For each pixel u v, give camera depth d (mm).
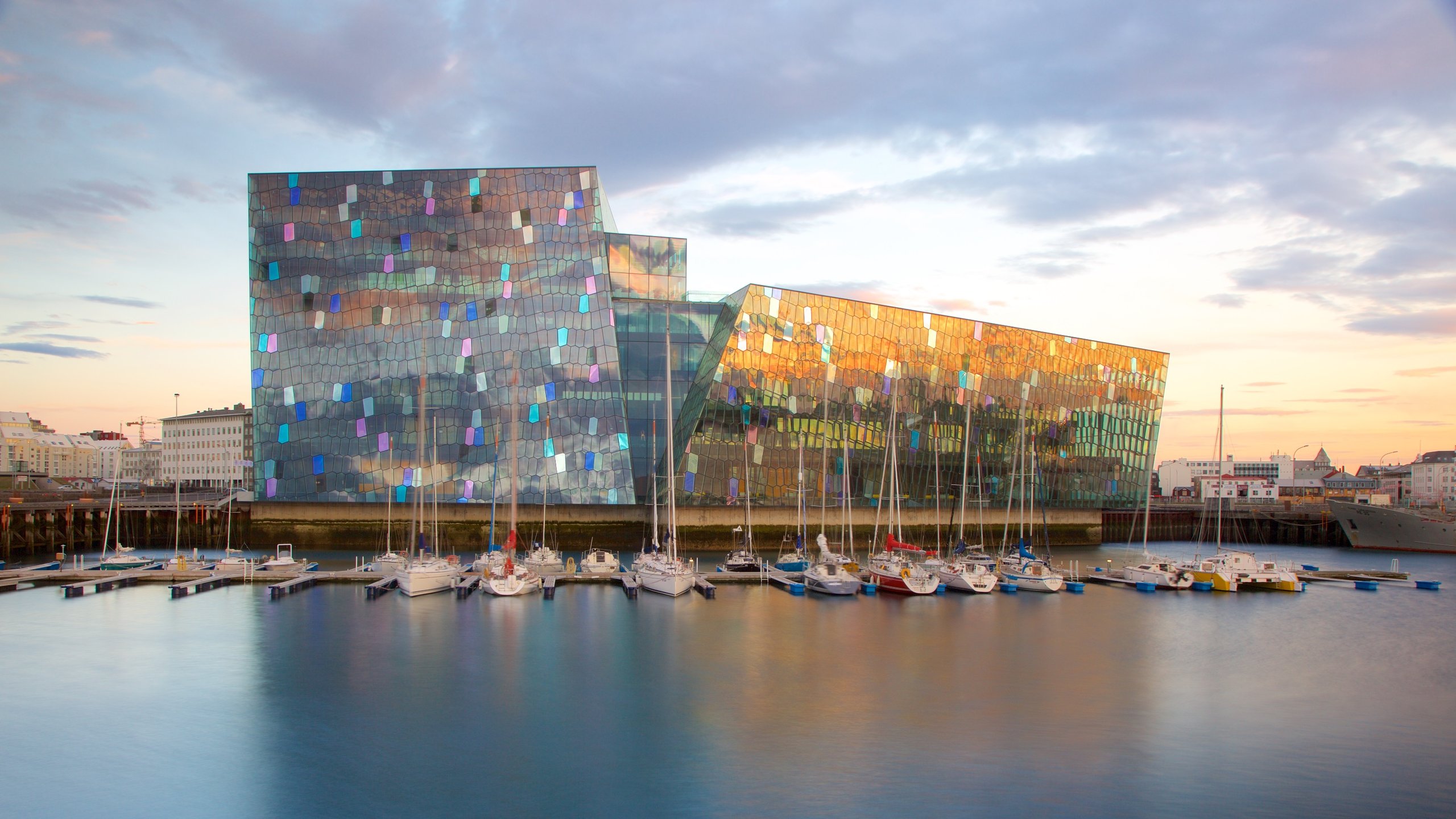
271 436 79188
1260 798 24875
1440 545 100375
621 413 77500
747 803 24312
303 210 79688
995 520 92938
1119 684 36562
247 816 23531
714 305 82312
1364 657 41906
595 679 36125
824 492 73375
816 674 37312
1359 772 26891
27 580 59469
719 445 78062
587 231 79062
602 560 68438
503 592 55344
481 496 77500
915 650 41969
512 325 78562
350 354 79188
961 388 90062
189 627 45531
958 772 26531
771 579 62781
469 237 79312
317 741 28938
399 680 35781
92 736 29281
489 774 26234
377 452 78438
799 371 80812
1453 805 24453
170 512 92312
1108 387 100375
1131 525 115312
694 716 31547
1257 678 37844
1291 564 79438
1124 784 25781
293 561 68312
